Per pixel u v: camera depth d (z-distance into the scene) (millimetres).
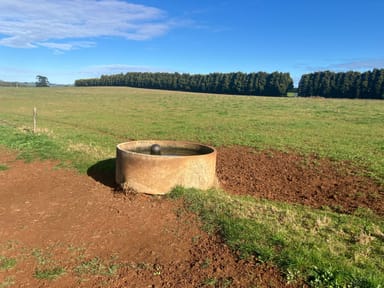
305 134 17250
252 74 84688
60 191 7621
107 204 6793
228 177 9719
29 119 23578
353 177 9484
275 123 22172
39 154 10781
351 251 4766
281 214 6277
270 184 9102
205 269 4398
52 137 13844
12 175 8781
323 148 13336
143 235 5422
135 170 7230
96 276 4309
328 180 9344
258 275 4184
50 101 43719
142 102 43719
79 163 9852
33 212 6398
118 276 4316
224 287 4020
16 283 4129
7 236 5375
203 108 35219
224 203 6500
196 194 6945
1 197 7207
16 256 4754
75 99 48062
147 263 4605
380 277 3965
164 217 6078
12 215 6246
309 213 6578
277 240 4875
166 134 17656
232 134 17406
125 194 7273
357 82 69875
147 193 7172
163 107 36344
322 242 4965
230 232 5211
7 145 12016
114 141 15062
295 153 12594
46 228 5691
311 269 4160
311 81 80062
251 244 4801
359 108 34750
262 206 6672
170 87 96438
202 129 19547
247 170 10500
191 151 9430
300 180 9438
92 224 5852
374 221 6492
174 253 4852
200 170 7363
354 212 7020
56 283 4152
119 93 64438
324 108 34844
